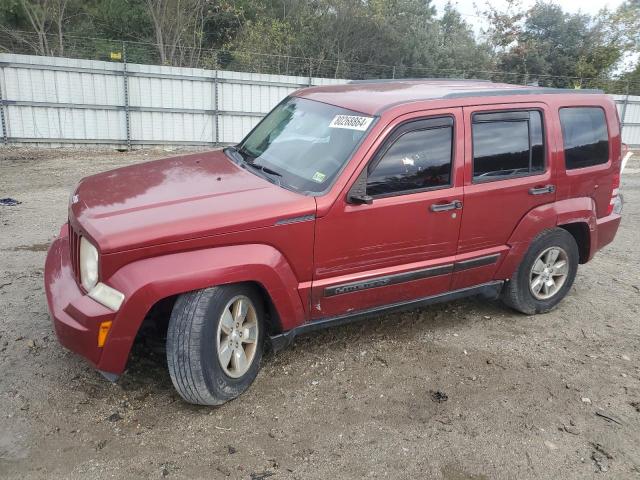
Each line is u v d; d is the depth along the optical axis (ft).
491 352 14.82
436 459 10.68
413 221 13.43
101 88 49.01
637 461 10.96
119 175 13.73
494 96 14.85
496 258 15.25
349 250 12.74
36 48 67.56
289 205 11.78
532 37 108.17
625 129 70.23
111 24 82.38
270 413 11.73
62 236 14.05
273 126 15.56
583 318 17.21
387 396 12.57
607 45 106.11
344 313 13.38
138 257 10.55
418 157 13.44
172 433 10.97
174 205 11.41
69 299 11.08
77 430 10.87
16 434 10.63
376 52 91.40
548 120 15.67
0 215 25.41
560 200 16.15
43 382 12.22
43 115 47.78
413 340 15.19
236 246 11.32
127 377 12.59
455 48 99.91
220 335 11.43
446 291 14.90
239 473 10.03
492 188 14.57
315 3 91.04
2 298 16.07
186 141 53.42
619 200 18.28
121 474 9.85
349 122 13.43
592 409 12.55
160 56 68.80
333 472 10.19
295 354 14.07
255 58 69.92
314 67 71.87
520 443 11.28
